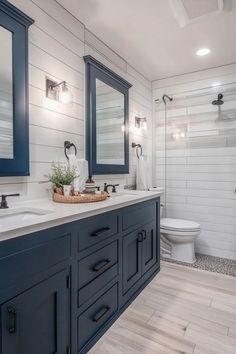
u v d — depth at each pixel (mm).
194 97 2977
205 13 1843
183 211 3064
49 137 1698
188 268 2473
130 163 2766
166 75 3062
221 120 2818
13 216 1358
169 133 3150
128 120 2629
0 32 1362
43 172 1651
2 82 1381
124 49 2414
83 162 1862
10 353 877
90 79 2039
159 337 1463
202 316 1673
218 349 1369
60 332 1113
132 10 1827
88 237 1315
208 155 2902
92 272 1351
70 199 1549
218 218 2848
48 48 1682
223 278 2256
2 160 1358
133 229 1827
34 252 981
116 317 1612
